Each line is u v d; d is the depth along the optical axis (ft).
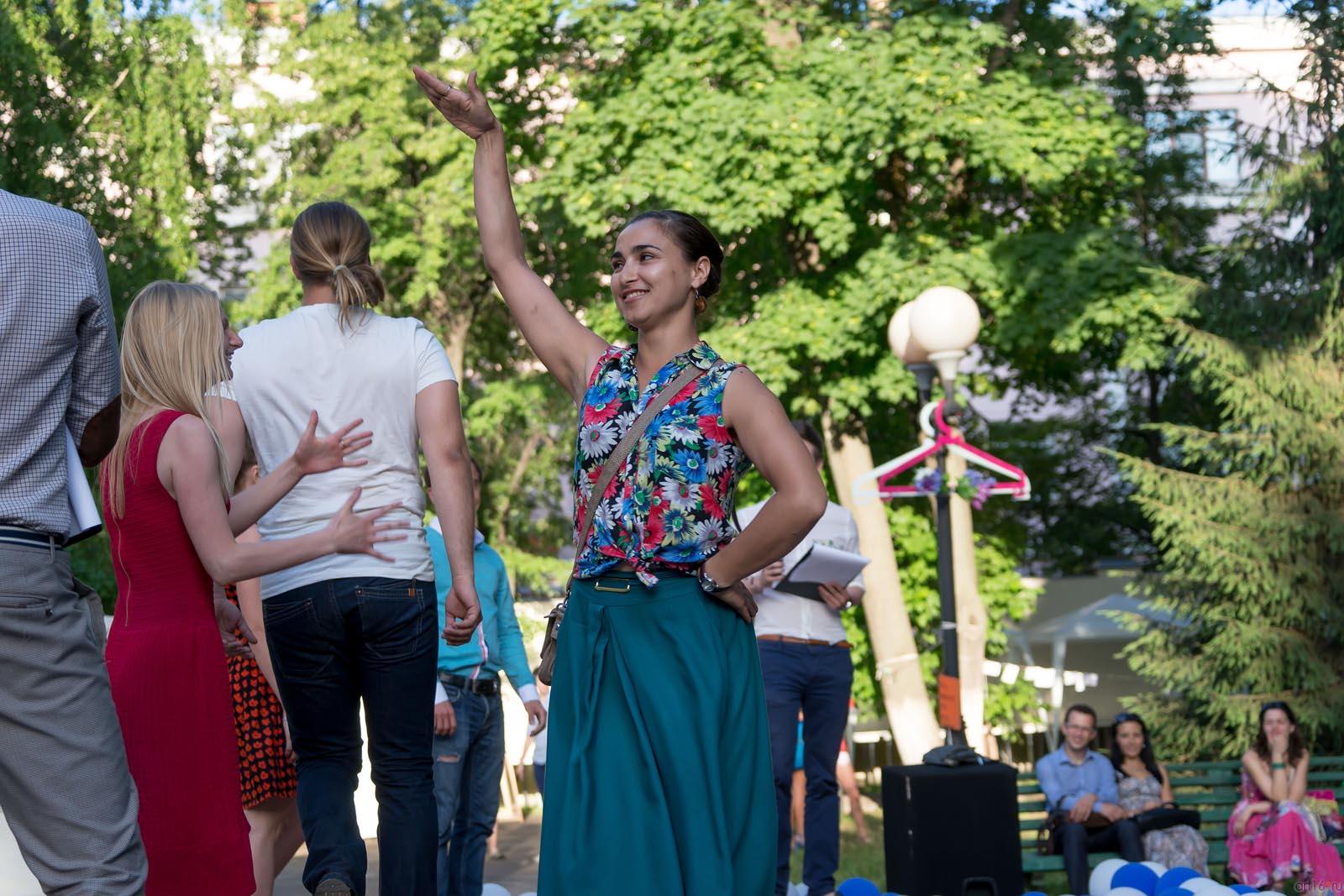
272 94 73.10
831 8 58.08
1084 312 52.06
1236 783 33.50
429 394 13.66
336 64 71.10
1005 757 67.82
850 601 20.42
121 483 11.39
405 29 74.69
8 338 9.29
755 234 56.85
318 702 13.03
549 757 10.03
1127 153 58.18
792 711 19.75
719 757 9.79
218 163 74.95
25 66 60.54
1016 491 26.84
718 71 53.72
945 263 52.49
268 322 13.66
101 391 9.89
